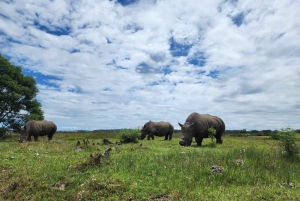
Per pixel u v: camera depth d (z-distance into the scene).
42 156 12.22
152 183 7.68
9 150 13.74
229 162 10.14
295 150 12.68
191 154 12.55
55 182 7.97
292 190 7.26
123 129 21.61
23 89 29.48
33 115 29.86
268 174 9.03
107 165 9.70
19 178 8.05
